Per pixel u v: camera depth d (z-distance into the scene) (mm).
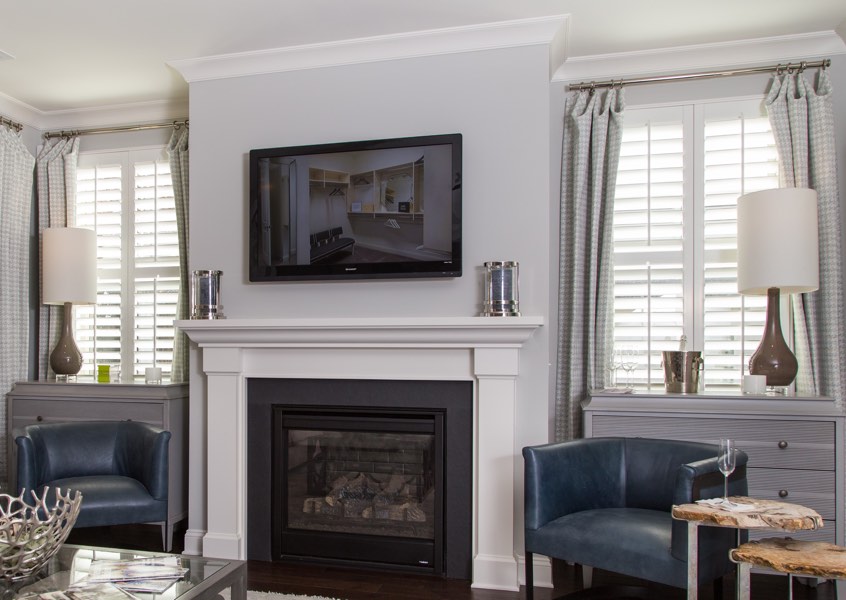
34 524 2027
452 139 3156
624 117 3633
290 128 3449
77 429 3359
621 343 3588
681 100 3566
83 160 4406
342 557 3250
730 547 2330
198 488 3479
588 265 3570
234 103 3529
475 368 3053
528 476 2590
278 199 3373
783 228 2979
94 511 2945
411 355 3182
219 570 2066
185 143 4109
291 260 3350
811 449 2939
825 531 2910
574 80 3678
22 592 1876
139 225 4270
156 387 3701
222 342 3369
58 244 3967
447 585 3023
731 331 3467
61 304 4211
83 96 4105
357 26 3174
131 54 3486
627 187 3594
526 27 3125
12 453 3902
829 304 3215
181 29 3201
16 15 3049
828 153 3262
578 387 3521
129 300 4305
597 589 2945
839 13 3082
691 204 3535
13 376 4066
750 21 3160
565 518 2596
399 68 3318
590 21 3148
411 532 3209
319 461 3361
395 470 3270
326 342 3252
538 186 3129
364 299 3326
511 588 2977
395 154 3232
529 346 3084
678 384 3287
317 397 3330
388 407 3242
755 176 3451
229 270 3506
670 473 2725
